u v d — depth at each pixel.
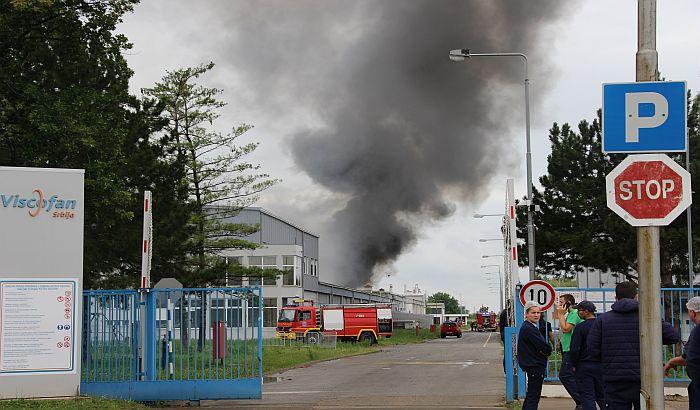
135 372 17.53
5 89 25.58
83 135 25.70
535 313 12.63
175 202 33.56
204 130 39.69
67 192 17.02
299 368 33.16
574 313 13.80
